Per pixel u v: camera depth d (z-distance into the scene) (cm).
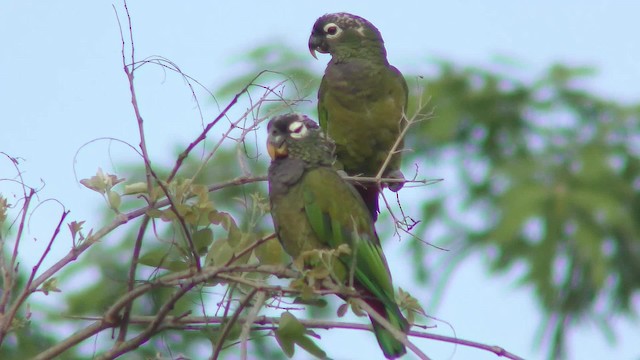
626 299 1811
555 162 1903
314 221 1021
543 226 1798
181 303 1005
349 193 1039
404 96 1277
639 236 1808
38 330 1156
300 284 801
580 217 1802
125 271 1259
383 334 930
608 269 1766
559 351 1802
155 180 857
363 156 1264
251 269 807
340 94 1263
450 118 1931
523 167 1891
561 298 1789
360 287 1005
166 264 851
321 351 823
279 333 821
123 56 831
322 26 1315
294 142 1042
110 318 833
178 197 838
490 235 1828
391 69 1285
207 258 856
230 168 1438
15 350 1120
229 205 1418
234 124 867
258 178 880
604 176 1856
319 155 1048
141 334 829
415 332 830
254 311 789
